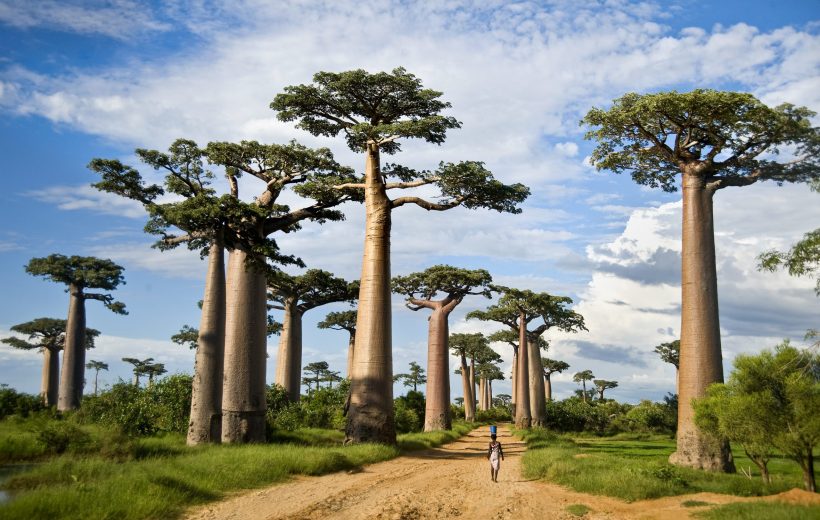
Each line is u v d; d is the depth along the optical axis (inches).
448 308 1684.3
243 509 433.4
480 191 1029.8
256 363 930.1
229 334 929.5
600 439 1763.0
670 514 430.6
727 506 425.1
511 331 2118.6
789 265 519.5
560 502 502.6
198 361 845.2
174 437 911.7
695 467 719.7
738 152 792.3
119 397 987.3
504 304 1973.4
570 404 2239.2
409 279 1654.8
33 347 2452.0
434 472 707.4
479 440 1441.9
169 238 920.3
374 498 499.8
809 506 401.4
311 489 535.2
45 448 668.7
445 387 1656.0
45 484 445.4
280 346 1658.5
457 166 996.6
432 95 1006.4
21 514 349.7
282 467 614.2
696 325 759.7
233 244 913.5
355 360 995.9
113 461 575.2
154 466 535.5
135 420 921.5
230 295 944.3
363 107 1031.6
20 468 593.0
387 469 732.0
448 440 1344.7
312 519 409.4
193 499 454.3
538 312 1958.7
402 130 924.0
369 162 1028.5
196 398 834.8
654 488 522.9
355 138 1027.9
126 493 409.1
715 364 748.6
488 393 3833.7
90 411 967.0
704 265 773.3
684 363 761.6
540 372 2057.1
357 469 709.9
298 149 971.9
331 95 1019.3
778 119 729.0
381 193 1032.2
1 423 1139.3
